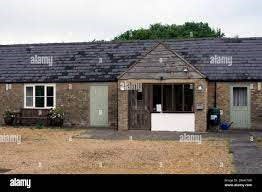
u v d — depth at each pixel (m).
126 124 30.16
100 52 35.62
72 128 32.16
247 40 34.28
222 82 31.94
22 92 34.69
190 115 29.52
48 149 20.31
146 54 30.27
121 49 35.53
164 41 35.56
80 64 34.94
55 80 34.03
